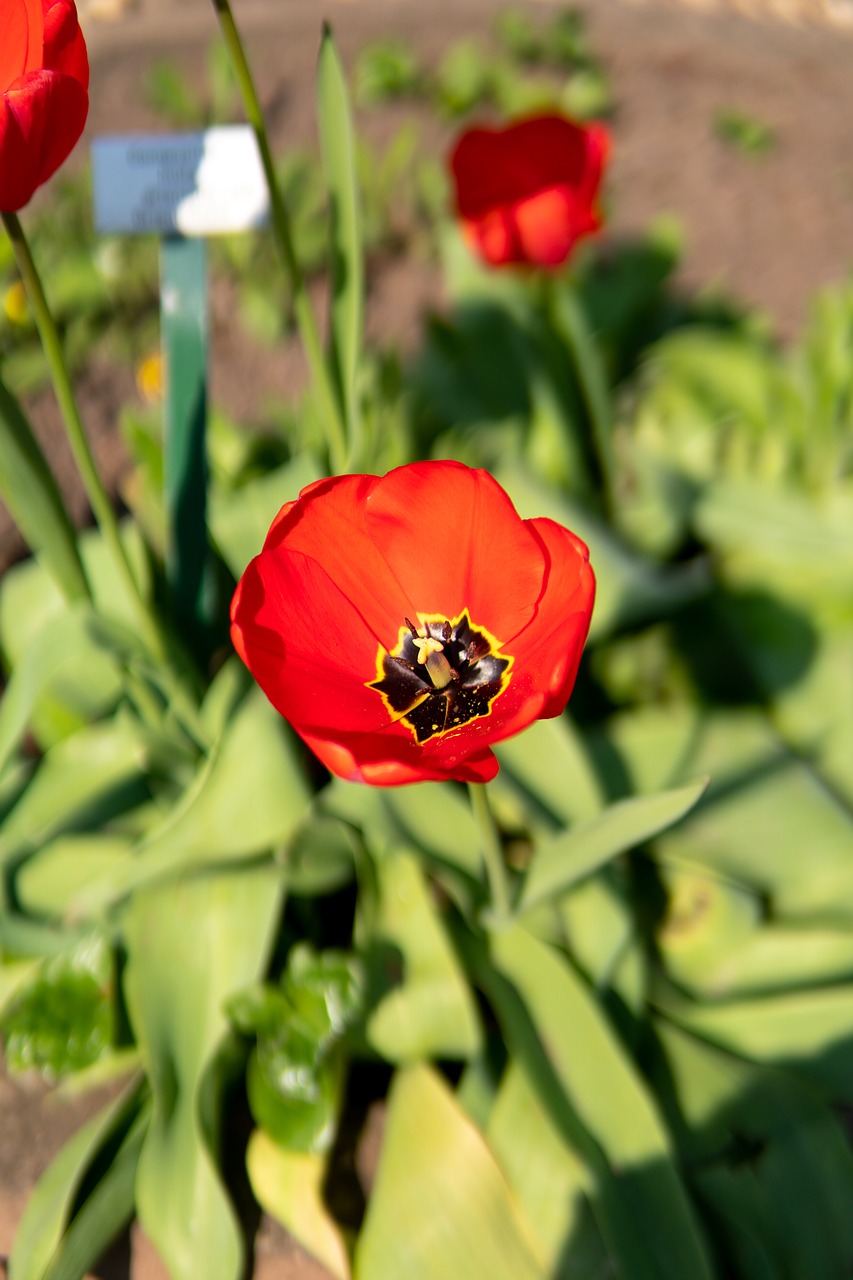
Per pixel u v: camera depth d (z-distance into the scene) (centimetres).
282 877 79
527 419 100
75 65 68
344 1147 80
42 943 82
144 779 86
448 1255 74
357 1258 75
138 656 78
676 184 151
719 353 102
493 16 183
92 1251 76
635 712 90
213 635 84
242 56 72
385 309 133
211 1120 78
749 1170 77
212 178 78
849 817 83
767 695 90
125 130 158
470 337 103
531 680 65
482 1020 82
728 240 141
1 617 94
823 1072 80
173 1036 78
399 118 163
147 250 137
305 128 159
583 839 72
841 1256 75
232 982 78
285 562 65
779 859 83
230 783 77
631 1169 74
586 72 170
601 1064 76
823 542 88
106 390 127
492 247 89
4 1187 81
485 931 80
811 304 126
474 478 65
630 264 112
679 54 176
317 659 66
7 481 74
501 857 72
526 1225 74
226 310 136
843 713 89
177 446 80
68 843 85
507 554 66
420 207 147
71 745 88
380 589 67
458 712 66
